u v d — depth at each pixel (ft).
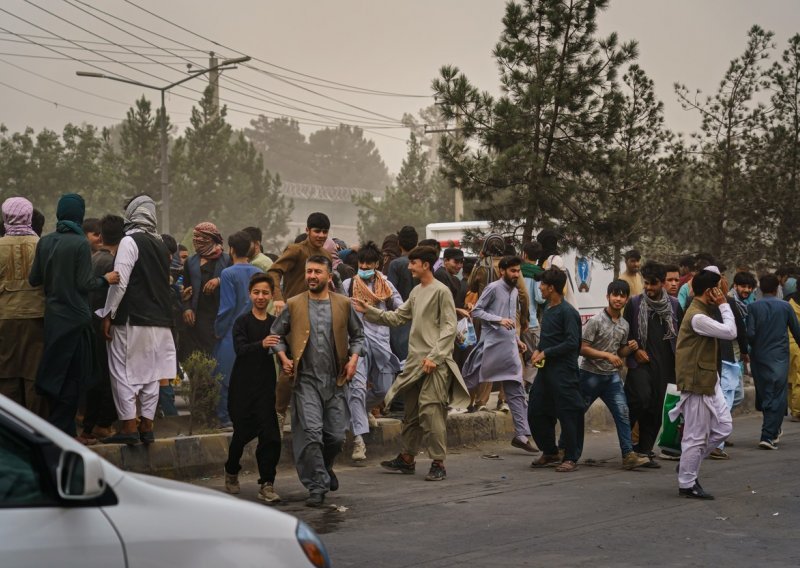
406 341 40.27
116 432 32.96
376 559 22.62
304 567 12.95
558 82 57.67
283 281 36.58
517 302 40.70
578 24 57.67
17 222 27.76
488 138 58.08
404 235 40.68
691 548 23.99
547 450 36.11
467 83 57.41
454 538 24.76
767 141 81.97
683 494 30.53
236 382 28.32
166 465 30.48
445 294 33.06
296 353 28.09
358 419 35.40
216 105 157.58
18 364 27.20
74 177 168.76
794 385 51.47
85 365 26.99
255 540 12.68
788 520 27.25
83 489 11.34
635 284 50.39
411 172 180.65
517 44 57.52
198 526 12.38
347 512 27.78
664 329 35.88
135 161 152.66
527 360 42.37
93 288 27.14
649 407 36.01
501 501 29.55
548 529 25.89
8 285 27.27
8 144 167.02
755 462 37.86
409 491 31.12
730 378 41.68
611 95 58.08
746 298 43.70
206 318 37.83
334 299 28.94
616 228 58.80
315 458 28.19
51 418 26.76
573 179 58.80
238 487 29.37
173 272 39.75
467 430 41.37
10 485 11.60
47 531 11.34
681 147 74.69
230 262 38.47
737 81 81.46
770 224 82.33
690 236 82.17
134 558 11.76
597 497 30.32
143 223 30.01
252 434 28.37
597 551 23.61
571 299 39.99
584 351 35.45
